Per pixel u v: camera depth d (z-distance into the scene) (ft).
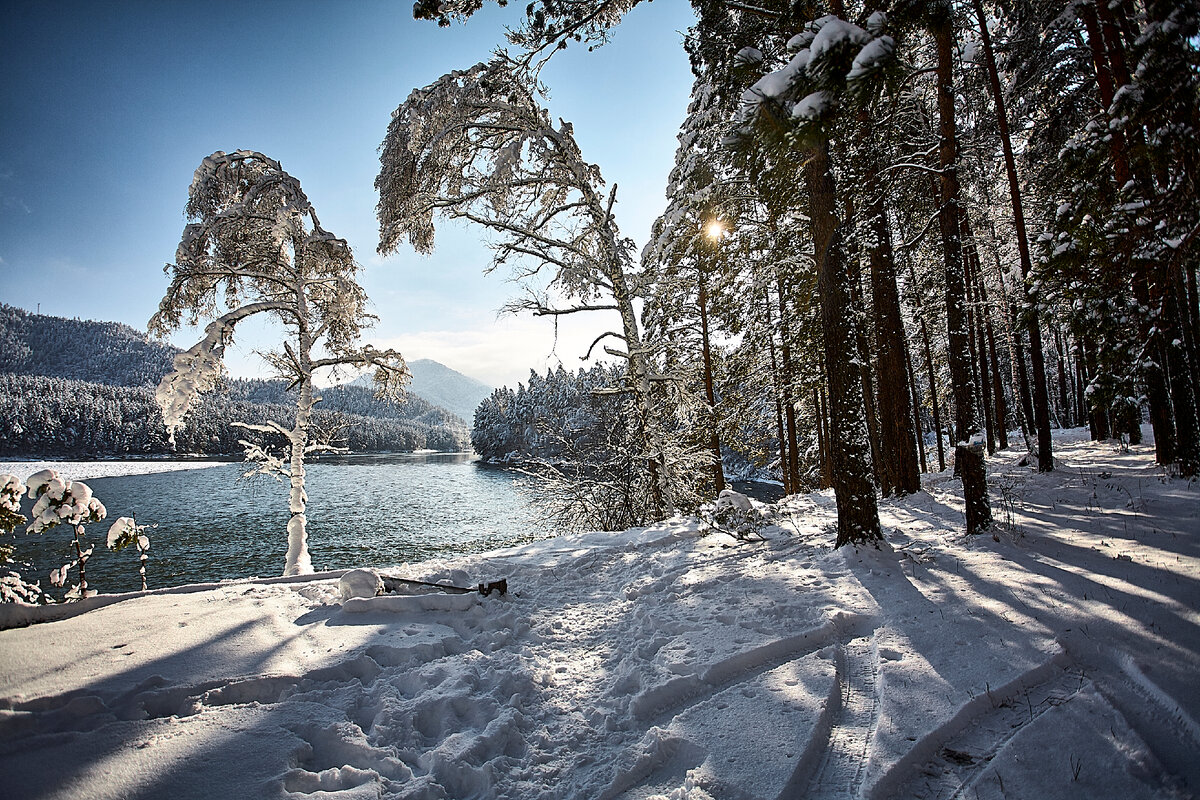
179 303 44.68
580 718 13.35
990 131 47.32
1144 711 11.46
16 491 26.76
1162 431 36.06
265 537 91.25
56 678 14.14
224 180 46.29
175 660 15.44
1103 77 31.94
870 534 24.08
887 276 38.91
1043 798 9.45
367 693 14.24
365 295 50.80
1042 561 21.03
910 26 24.81
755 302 54.85
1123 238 20.47
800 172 29.86
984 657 14.23
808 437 77.00
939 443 68.44
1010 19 42.22
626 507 55.88
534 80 40.57
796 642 16.21
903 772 10.41
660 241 42.75
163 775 10.44
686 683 14.24
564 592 24.08
